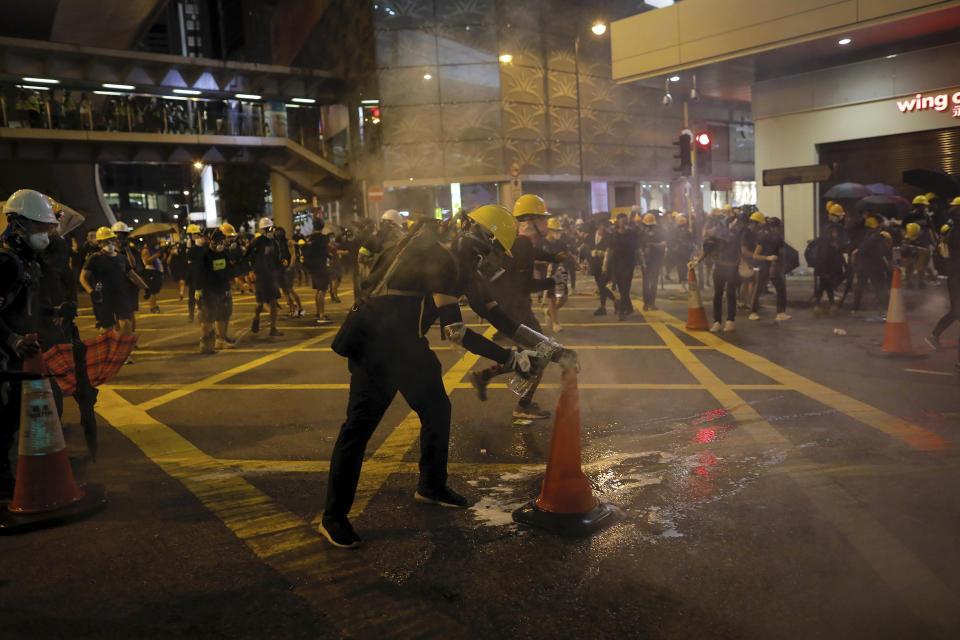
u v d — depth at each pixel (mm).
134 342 4387
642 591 2600
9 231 3920
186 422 5488
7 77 27000
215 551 3084
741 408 5270
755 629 2316
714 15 16734
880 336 8555
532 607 2521
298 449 4672
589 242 20719
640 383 6355
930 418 4781
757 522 3158
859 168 17391
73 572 2914
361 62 27750
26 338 3516
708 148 17078
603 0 24484
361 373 3160
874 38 15477
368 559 2959
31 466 3506
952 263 7141
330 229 24359
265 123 31203
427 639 2338
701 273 16281
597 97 28656
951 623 2303
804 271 18266
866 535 2969
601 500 3508
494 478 3957
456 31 27500
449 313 3201
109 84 28469
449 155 28562
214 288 9109
